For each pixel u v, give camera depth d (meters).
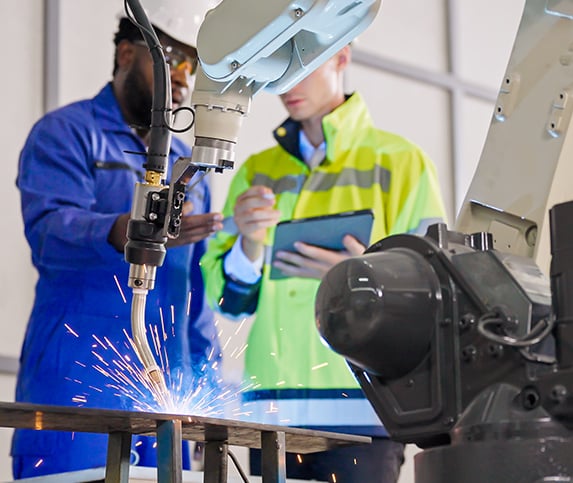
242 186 4.51
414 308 1.49
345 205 4.27
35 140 4.07
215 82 1.93
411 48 6.21
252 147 5.43
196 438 2.10
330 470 3.93
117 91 4.20
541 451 1.35
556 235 1.41
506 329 1.42
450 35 6.38
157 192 1.99
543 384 1.38
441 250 1.52
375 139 4.36
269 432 1.99
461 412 1.46
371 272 1.49
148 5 3.05
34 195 3.97
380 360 1.50
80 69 4.95
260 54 1.82
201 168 1.96
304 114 4.32
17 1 4.82
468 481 1.40
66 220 3.88
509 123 1.87
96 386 3.89
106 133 4.14
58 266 3.91
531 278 1.48
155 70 2.03
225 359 4.87
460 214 1.89
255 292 4.28
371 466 3.92
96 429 1.98
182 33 3.07
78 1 4.98
